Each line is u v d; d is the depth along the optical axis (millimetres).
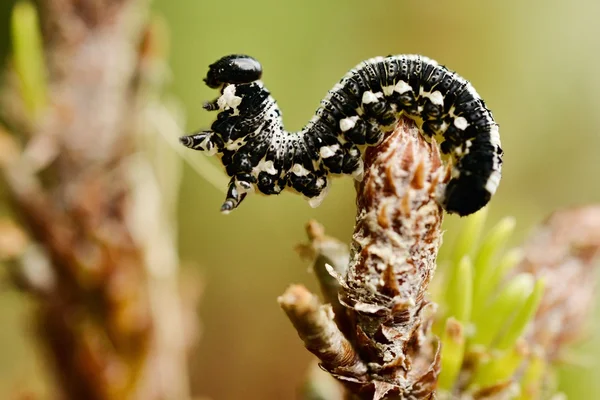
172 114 119
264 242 210
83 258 114
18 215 114
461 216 103
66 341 115
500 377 102
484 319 103
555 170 262
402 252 98
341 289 100
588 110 264
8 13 170
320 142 108
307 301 95
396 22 237
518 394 103
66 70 114
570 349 111
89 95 115
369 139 107
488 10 255
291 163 109
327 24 221
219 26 204
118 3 115
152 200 117
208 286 208
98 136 115
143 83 116
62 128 114
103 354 115
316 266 101
